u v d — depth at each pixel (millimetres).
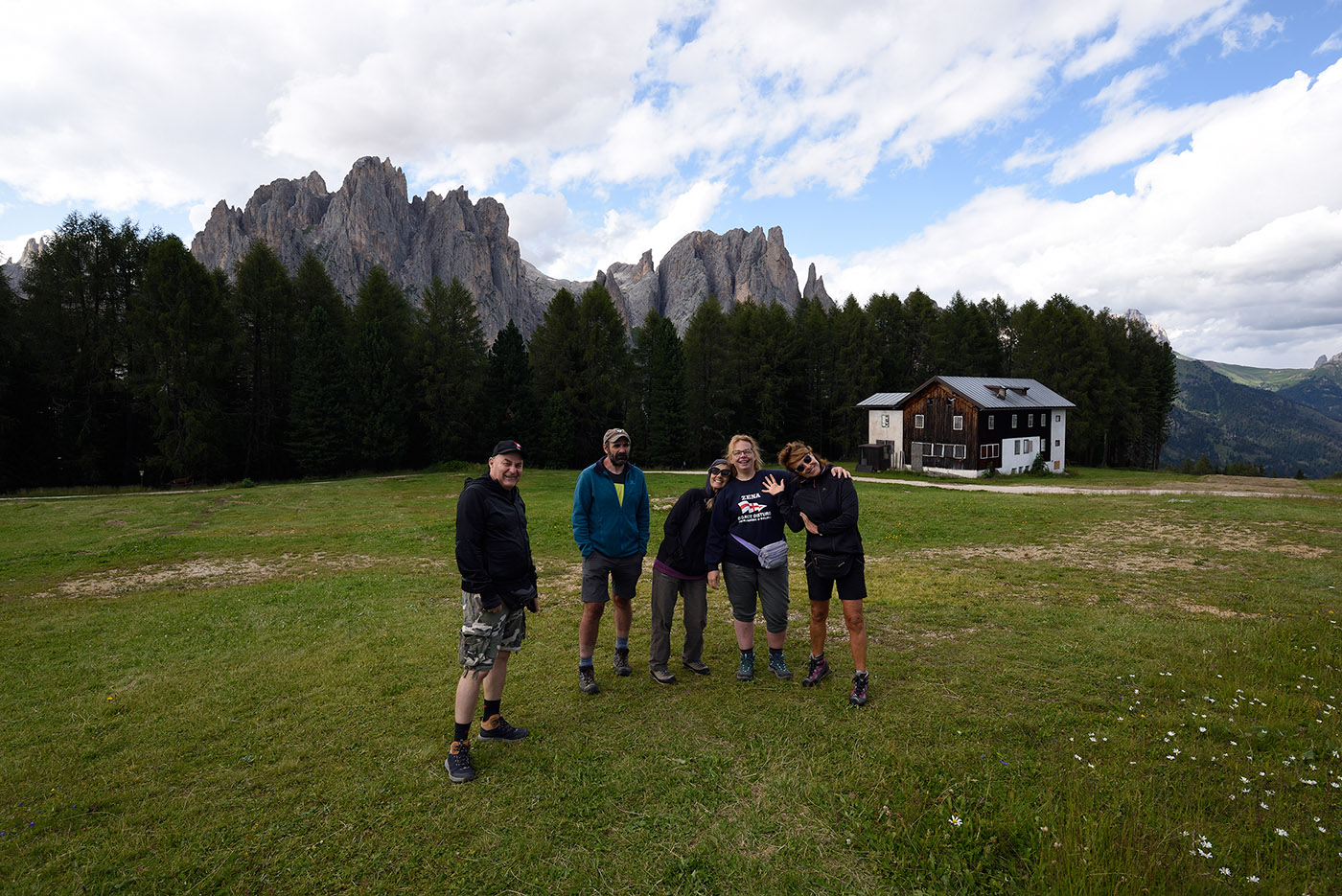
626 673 5570
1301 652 5766
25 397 37500
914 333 71688
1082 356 61125
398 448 48156
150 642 6887
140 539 15594
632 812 3455
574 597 8922
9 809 3539
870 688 5129
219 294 42781
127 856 3092
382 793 3650
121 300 41188
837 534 4871
